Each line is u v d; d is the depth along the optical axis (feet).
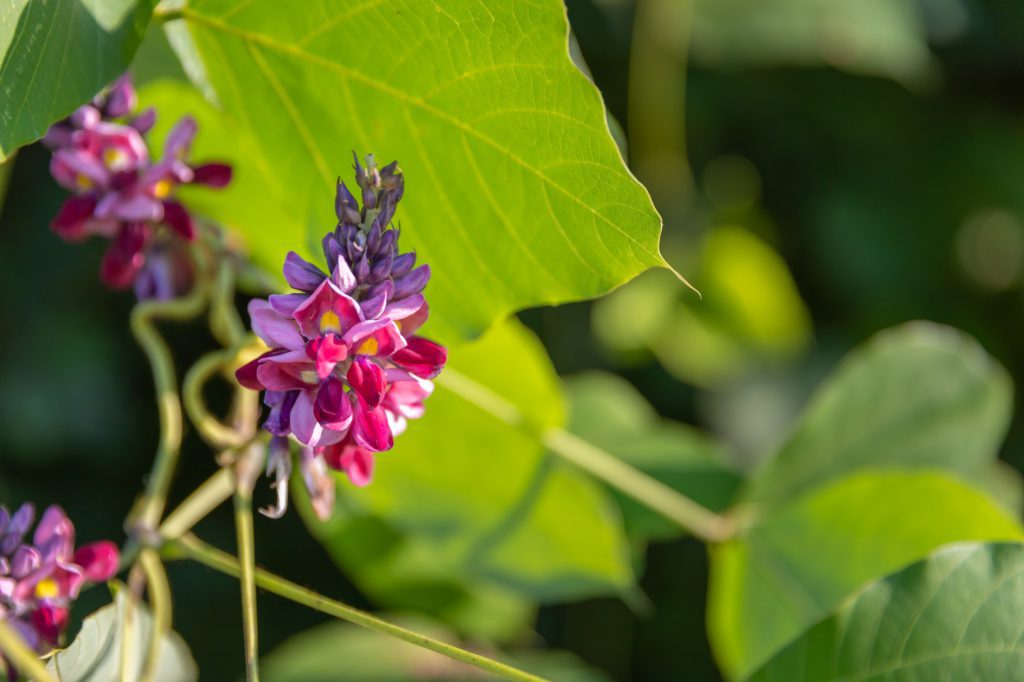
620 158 2.04
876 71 4.20
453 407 2.53
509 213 2.13
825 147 4.60
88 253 4.16
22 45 2.02
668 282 3.86
